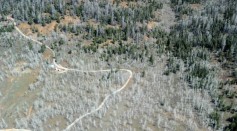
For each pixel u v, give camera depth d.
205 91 165.50
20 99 167.00
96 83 174.25
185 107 158.38
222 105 157.75
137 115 155.50
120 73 180.00
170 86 171.50
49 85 173.38
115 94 167.00
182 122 151.12
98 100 163.75
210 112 154.12
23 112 160.50
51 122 154.75
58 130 151.25
